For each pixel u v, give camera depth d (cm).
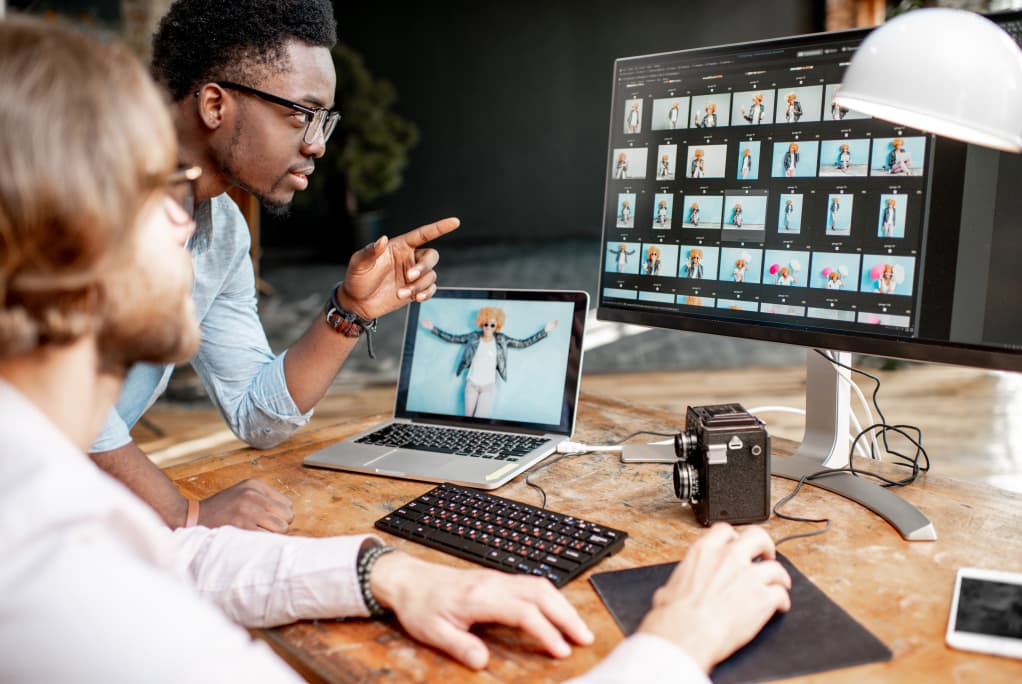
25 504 41
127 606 41
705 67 118
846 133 105
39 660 39
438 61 982
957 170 97
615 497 106
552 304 131
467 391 134
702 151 119
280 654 78
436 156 1003
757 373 475
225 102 109
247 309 138
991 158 94
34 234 41
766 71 112
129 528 47
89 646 39
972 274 97
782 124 111
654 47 983
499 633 74
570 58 991
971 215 96
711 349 529
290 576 77
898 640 71
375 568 77
